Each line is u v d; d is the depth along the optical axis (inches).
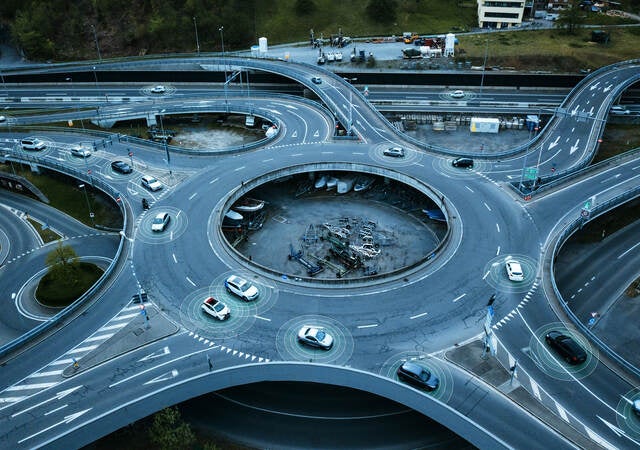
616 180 3346.5
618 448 1796.3
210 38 6353.3
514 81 5206.7
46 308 2827.3
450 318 2347.4
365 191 3671.3
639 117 4537.4
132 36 6397.6
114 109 4694.9
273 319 2353.6
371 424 2138.3
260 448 2049.7
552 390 2004.2
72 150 3831.2
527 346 2198.6
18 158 3880.4
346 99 4539.9
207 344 2228.1
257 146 3873.0
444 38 6112.2
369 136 3996.1
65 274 2844.5
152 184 3346.5
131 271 2657.5
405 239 3221.0
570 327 2289.6
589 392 1995.6
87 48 6392.7
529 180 3344.0
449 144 4315.9
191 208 3169.3
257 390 2279.8
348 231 3270.2
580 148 3791.8
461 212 3080.7
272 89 5378.9
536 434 1845.5
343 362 2126.0
